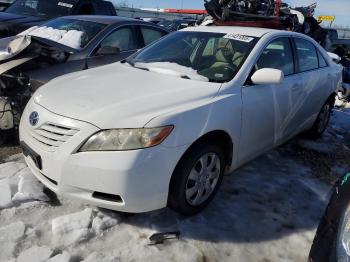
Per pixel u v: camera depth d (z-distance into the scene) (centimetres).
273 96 371
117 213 305
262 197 357
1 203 302
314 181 404
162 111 274
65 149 263
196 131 282
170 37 421
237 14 473
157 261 260
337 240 199
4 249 256
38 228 280
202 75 342
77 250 264
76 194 268
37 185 332
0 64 429
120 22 582
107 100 286
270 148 405
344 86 803
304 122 476
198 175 302
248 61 350
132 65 387
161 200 275
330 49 1242
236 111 321
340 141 559
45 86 335
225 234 297
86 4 838
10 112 416
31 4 842
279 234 305
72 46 515
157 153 261
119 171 253
